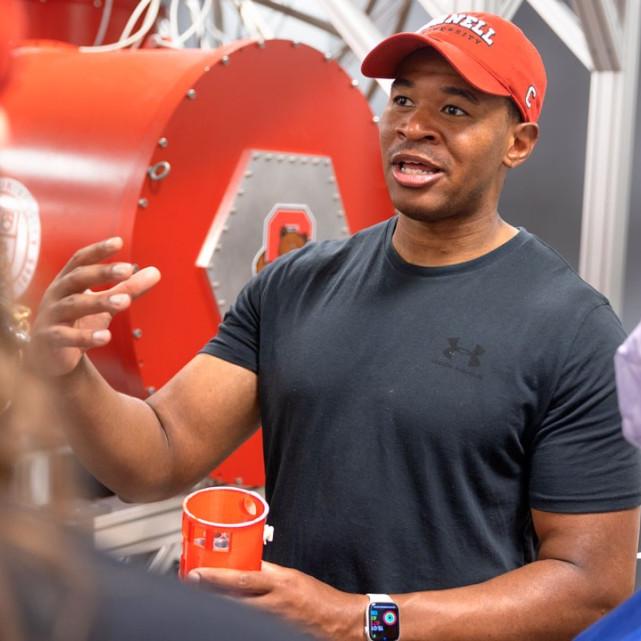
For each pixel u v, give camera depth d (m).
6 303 0.66
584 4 2.89
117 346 2.44
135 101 2.46
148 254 2.40
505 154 1.62
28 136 2.60
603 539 1.48
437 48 1.52
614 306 3.14
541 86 1.65
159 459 1.65
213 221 2.53
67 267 1.41
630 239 3.80
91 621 0.52
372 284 1.64
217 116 2.49
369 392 1.56
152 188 2.39
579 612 1.46
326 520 1.58
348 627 1.43
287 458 1.64
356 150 2.86
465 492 1.53
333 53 4.17
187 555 1.31
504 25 1.60
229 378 1.73
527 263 1.60
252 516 1.34
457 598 1.46
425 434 1.52
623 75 3.01
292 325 1.68
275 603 1.36
